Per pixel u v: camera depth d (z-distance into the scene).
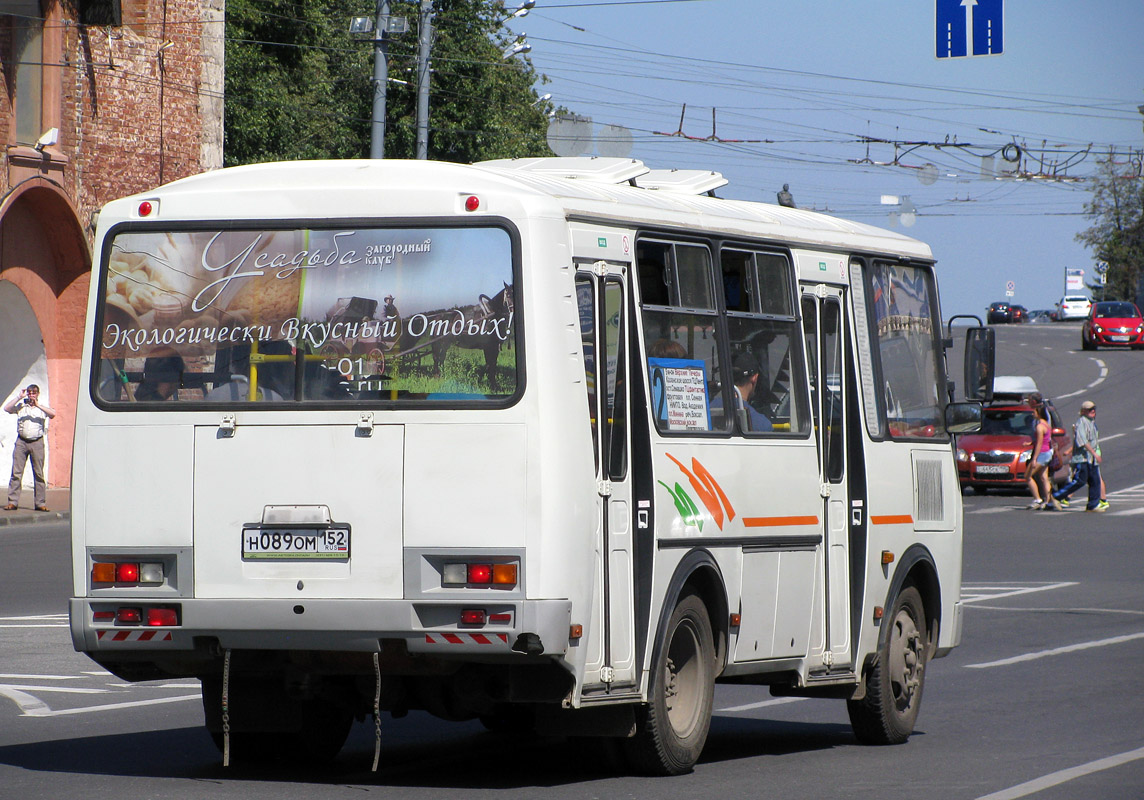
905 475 20.31
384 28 58.53
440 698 15.45
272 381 14.87
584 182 16.61
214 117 62.28
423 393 14.48
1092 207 196.75
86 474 15.14
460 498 14.23
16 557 40.12
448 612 14.15
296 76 84.81
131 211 15.48
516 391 14.25
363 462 14.46
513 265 14.44
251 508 14.68
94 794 14.66
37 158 54.12
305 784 15.36
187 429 14.91
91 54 56.75
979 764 17.52
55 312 57.31
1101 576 41.41
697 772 16.64
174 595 14.82
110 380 15.26
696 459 16.30
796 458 18.03
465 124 91.69
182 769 16.30
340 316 14.80
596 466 14.91
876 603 19.30
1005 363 126.06
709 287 16.92
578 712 15.57
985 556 46.34
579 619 14.30
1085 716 21.19
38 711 20.59
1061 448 65.31
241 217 15.18
